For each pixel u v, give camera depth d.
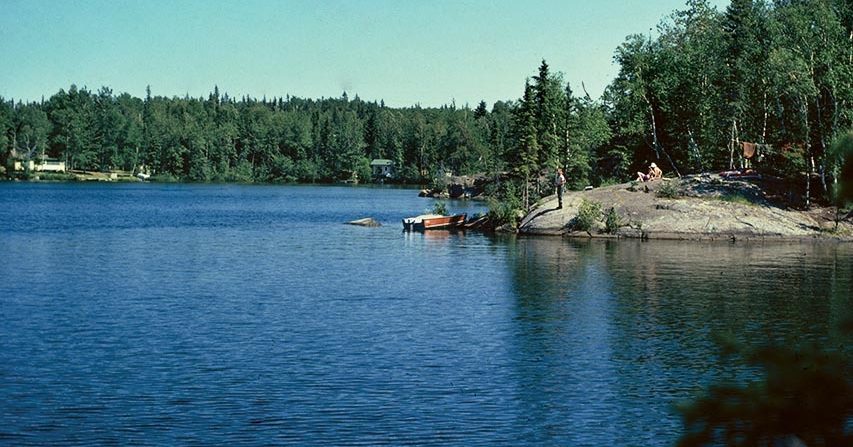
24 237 69.75
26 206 113.94
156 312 34.25
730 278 43.94
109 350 27.34
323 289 40.88
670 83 91.38
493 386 23.42
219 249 60.81
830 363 5.46
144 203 126.25
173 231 77.12
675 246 61.34
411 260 53.22
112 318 32.81
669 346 28.27
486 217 79.25
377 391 22.89
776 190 72.81
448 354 27.12
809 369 5.41
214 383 23.55
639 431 19.73
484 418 20.67
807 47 68.88
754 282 42.47
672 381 23.95
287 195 162.38
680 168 92.31
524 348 27.98
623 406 21.66
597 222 69.69
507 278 44.44
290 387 23.22
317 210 113.00
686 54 91.25
